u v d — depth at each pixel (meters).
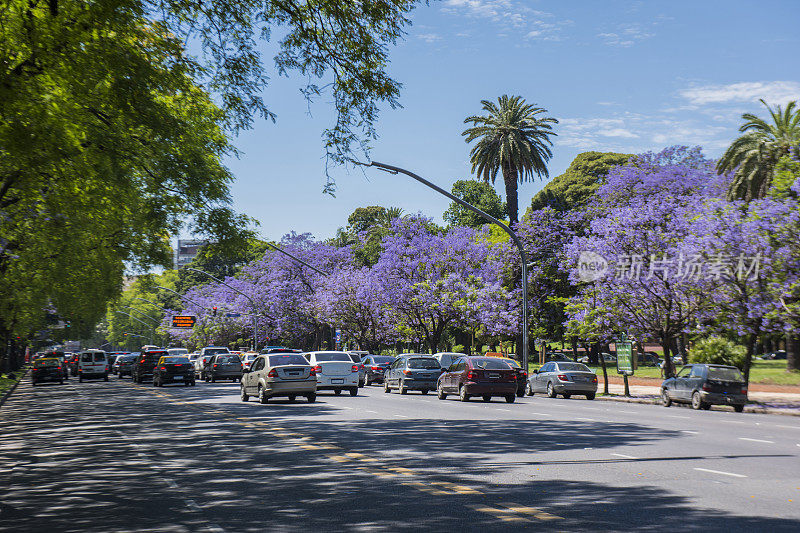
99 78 12.45
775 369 48.12
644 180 54.53
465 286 54.50
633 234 34.09
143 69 13.14
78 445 16.70
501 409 25.22
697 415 23.92
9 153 12.38
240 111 15.21
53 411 28.45
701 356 34.19
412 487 10.09
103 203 21.50
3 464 13.80
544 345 66.31
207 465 12.79
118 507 9.27
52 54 11.73
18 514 8.97
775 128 42.38
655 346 85.38
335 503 9.09
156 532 7.77
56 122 12.20
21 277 35.38
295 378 28.44
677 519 7.85
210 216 24.38
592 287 36.50
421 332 59.31
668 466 11.69
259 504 9.18
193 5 13.42
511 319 53.47
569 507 8.55
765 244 28.36
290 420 21.00
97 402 32.94
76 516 8.76
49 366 56.25
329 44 14.30
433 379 36.44
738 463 12.02
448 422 19.88
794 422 21.56
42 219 28.41
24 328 46.03
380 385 48.66
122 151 17.44
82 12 11.55
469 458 12.82
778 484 10.02
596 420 20.56
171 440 16.94
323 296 66.06
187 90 17.86
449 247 57.25
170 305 142.00
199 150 22.09
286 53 14.45
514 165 59.50
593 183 77.31
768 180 41.31
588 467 11.62
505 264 63.31
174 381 45.94
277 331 77.00
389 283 57.16
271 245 44.53
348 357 34.59
